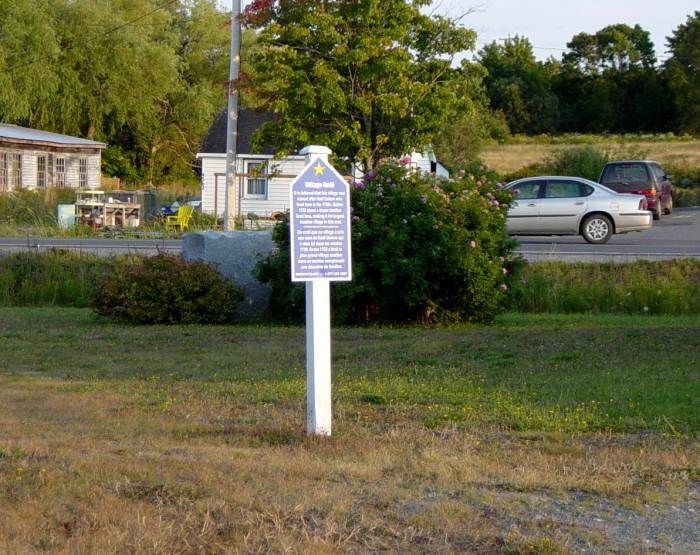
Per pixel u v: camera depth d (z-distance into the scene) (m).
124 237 31.83
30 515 5.92
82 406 9.81
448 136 52.00
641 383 10.44
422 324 16.86
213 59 63.66
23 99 49.31
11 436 8.27
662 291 18.73
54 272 21.91
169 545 5.52
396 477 6.89
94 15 52.53
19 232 32.50
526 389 10.40
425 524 5.87
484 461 7.36
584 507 6.30
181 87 59.12
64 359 13.24
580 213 25.12
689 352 12.33
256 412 9.48
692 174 52.12
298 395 10.40
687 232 29.81
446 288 16.75
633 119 83.81
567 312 18.83
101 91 54.81
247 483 6.61
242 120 42.62
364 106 26.67
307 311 8.07
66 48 52.81
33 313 18.98
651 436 8.27
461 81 28.23
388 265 16.27
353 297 16.62
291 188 7.76
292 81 26.77
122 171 60.25
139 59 54.00
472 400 9.88
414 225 16.28
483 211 16.62
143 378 11.70
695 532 5.89
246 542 5.56
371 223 16.34
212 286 17.45
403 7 26.97
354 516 5.99
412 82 27.31
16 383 11.30
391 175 16.97
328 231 7.85
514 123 82.56
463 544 5.62
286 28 26.94
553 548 5.50
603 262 20.41
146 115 56.44
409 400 9.95
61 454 7.35
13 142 44.44
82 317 18.20
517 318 17.58
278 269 17.38
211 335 15.59
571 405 9.52
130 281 17.31
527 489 6.65
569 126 84.62
